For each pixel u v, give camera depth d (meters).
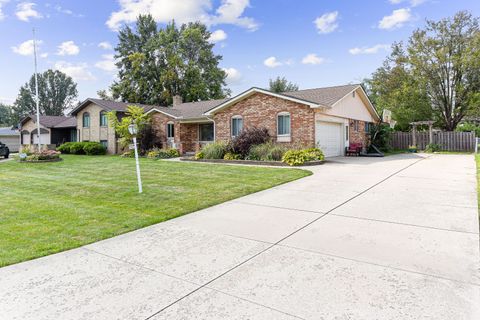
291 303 2.93
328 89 20.23
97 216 6.18
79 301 3.06
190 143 23.25
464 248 4.14
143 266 3.85
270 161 14.61
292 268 3.67
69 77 70.81
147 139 22.52
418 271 3.52
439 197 7.04
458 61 24.14
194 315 2.78
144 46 42.03
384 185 8.61
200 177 10.67
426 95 26.41
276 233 4.94
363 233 4.82
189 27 43.88
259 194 7.95
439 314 2.70
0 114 79.88
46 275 3.65
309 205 6.65
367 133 23.56
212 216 6.05
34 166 15.99
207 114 19.20
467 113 25.44
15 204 7.33
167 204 7.04
